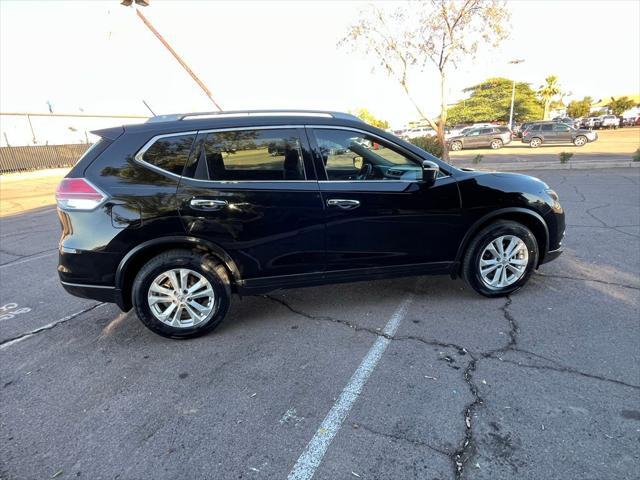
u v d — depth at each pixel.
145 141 3.03
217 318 3.29
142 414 2.46
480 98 66.75
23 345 3.34
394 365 2.84
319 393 2.58
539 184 3.77
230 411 2.46
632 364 2.73
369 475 1.97
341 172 3.34
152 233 2.99
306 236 3.24
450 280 4.27
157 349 3.19
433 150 16.20
